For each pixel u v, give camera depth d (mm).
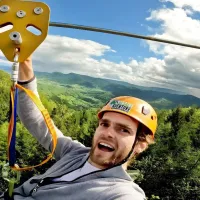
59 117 27281
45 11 712
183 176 13398
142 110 835
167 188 13133
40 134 958
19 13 709
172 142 19062
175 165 13891
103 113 859
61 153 968
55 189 814
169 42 854
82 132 24016
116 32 790
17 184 931
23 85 887
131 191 759
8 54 699
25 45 698
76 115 27688
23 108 923
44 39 702
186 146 18984
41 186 859
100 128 834
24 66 877
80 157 900
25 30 705
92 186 779
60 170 874
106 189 764
